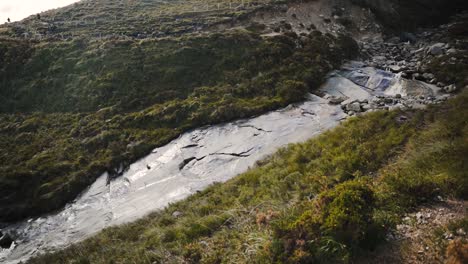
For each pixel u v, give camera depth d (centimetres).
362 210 746
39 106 2998
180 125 2498
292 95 2580
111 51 3372
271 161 1666
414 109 1802
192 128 2450
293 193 1186
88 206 1953
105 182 2133
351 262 702
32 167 2266
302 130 2088
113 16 4744
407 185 892
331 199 802
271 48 3178
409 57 3247
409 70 2808
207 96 2739
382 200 863
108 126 2608
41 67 3350
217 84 2927
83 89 3045
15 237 1819
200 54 3247
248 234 932
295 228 769
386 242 739
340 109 2319
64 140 2548
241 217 1099
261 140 2080
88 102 2925
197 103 2633
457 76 2530
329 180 1183
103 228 1645
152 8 5106
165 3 5406
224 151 2070
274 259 747
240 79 2922
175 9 4788
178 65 3159
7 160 2386
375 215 774
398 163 1181
